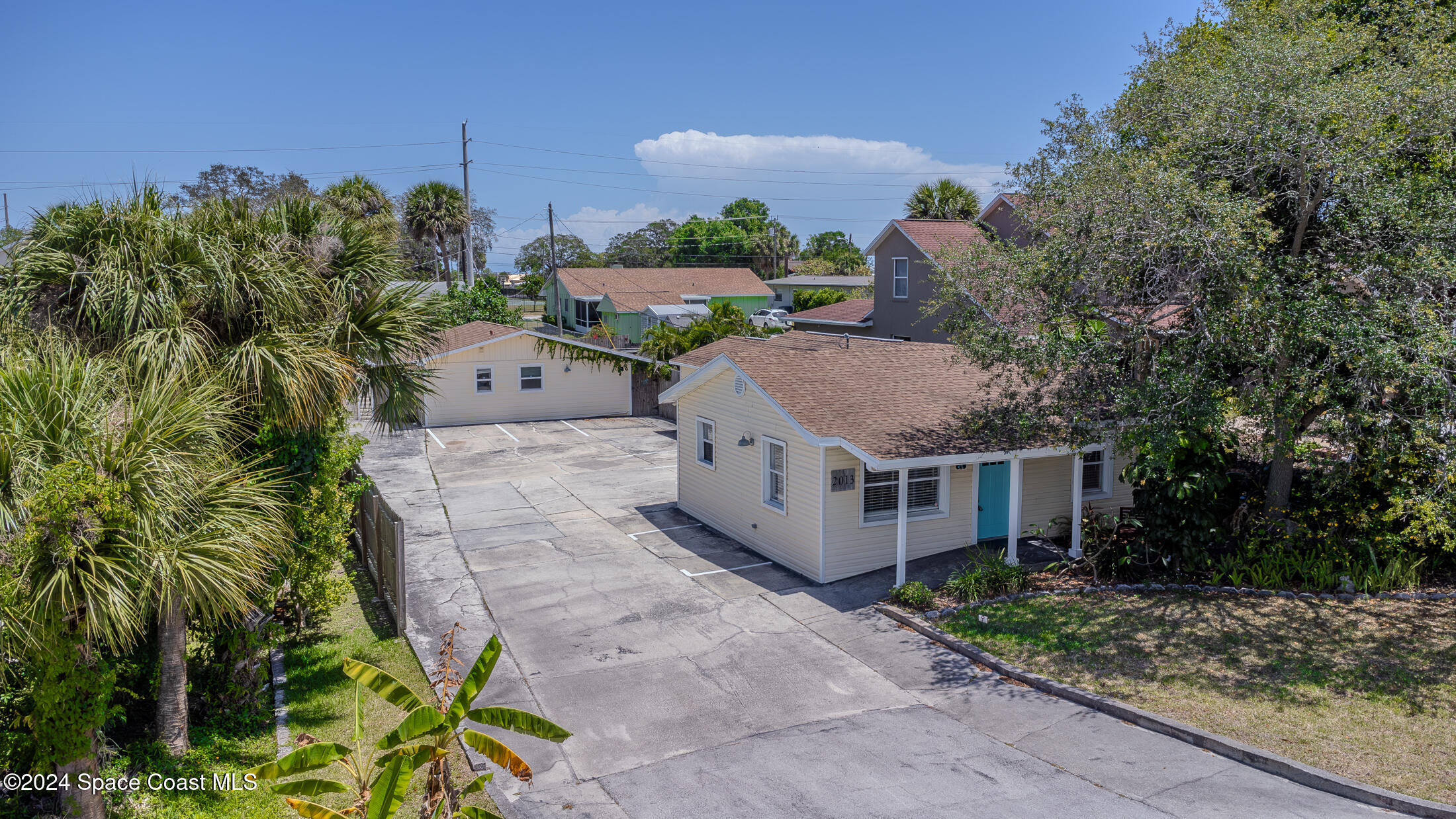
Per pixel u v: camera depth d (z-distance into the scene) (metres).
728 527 16.80
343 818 5.27
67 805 6.29
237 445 8.10
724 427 16.80
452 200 44.72
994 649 10.84
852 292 58.38
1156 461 10.99
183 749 7.79
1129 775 7.77
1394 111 11.06
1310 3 12.72
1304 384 10.65
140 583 6.07
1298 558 12.24
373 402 10.91
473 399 30.58
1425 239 10.79
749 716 9.25
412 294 9.80
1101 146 12.37
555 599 13.12
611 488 21.02
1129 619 11.46
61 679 6.17
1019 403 13.48
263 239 8.71
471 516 18.30
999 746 8.45
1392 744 8.05
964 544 15.06
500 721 5.34
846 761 8.16
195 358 7.78
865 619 12.22
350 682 10.15
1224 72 11.88
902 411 14.66
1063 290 12.23
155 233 8.02
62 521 5.65
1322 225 12.15
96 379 6.67
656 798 7.57
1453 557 12.38
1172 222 10.94
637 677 10.30
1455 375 9.92
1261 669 9.81
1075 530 14.10
